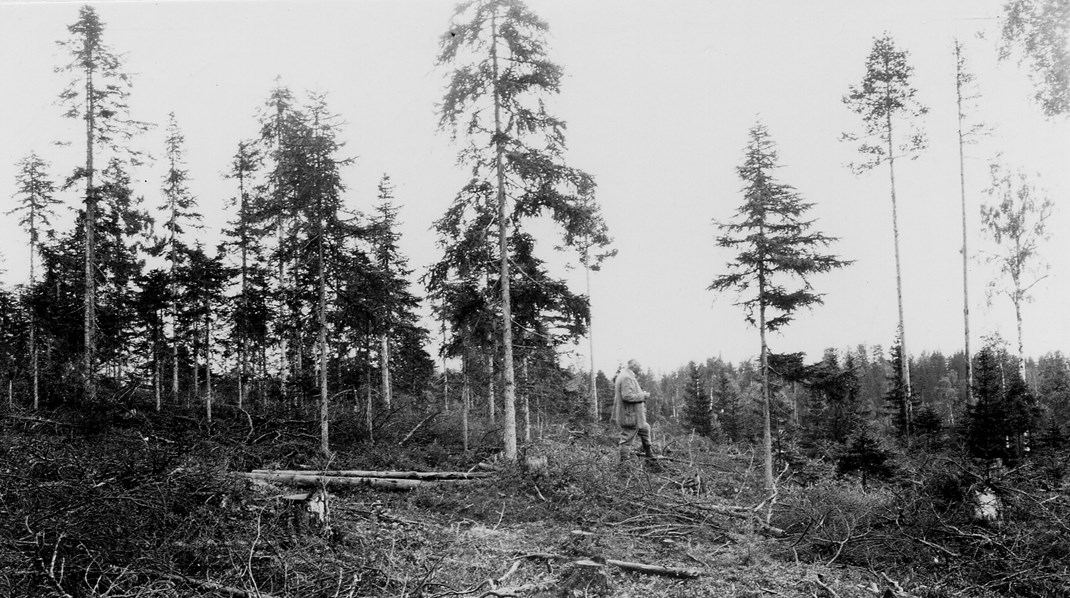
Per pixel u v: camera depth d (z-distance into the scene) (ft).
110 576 19.54
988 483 31.42
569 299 58.29
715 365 212.43
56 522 19.98
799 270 54.54
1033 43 46.42
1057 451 38.70
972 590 25.30
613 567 27.09
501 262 55.06
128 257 87.40
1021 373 76.59
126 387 75.15
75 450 29.37
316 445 52.42
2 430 45.44
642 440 54.13
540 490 41.32
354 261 63.77
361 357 78.95
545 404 78.48
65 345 83.71
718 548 31.09
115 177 73.82
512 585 24.20
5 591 17.16
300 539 25.71
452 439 76.07
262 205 66.13
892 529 31.48
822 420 75.87
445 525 35.12
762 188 55.93
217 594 19.35
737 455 71.77
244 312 80.74
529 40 55.47
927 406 74.79
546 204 55.06
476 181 55.31
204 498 26.25
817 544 31.19
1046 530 27.43
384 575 22.41
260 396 88.22
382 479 43.52
